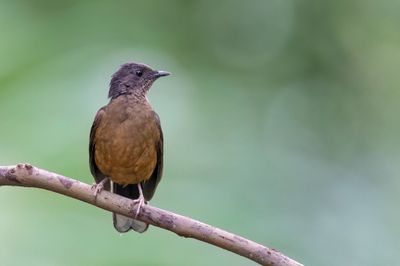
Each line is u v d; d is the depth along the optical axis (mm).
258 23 18281
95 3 15625
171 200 11906
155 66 15594
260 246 7812
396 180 16062
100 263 10305
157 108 14133
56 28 14711
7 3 14695
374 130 17234
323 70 17922
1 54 13680
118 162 10070
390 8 17953
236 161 13484
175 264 10492
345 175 15750
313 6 18125
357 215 14430
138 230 9641
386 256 13680
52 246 10555
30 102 12680
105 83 13688
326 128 16969
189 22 17141
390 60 17984
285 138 15875
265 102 16672
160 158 10516
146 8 16484
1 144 11844
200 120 14195
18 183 8195
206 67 16906
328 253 12961
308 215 13602
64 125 12289
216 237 7953
